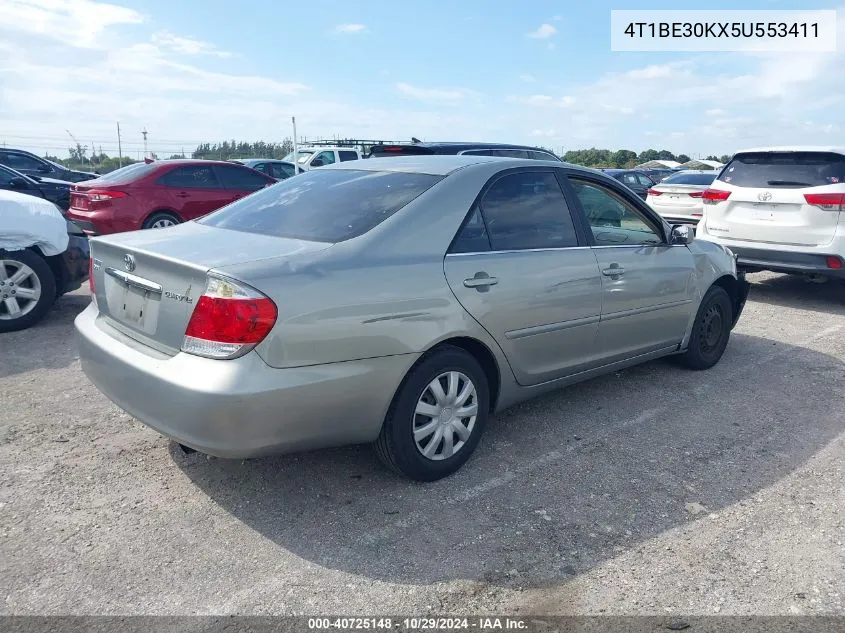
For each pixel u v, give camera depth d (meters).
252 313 2.79
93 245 3.63
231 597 2.64
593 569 2.86
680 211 13.55
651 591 2.72
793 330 6.84
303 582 2.74
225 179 11.33
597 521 3.22
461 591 2.70
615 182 4.55
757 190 7.85
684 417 4.50
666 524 3.21
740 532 3.15
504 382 3.80
